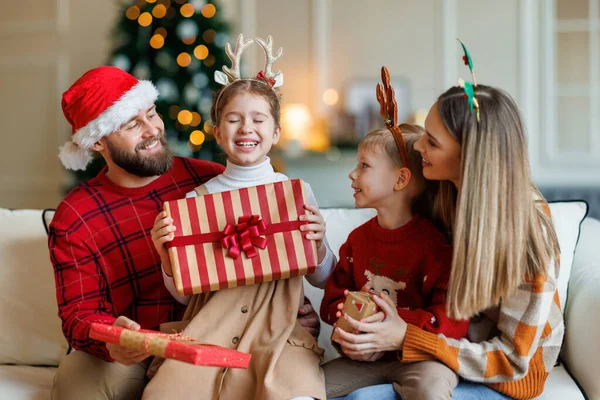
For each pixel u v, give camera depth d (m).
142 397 1.47
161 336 1.29
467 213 1.37
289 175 4.86
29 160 5.03
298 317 1.64
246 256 1.49
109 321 1.54
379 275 1.58
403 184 1.58
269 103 1.64
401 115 4.87
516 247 1.37
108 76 1.75
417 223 1.57
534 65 4.75
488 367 1.41
